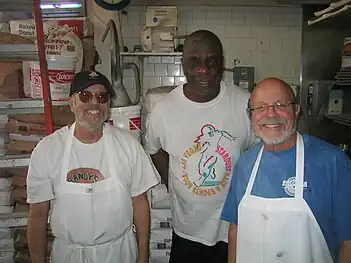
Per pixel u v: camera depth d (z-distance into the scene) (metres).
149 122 1.99
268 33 3.36
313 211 1.44
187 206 1.90
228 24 3.34
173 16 3.01
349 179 1.43
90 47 2.83
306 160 1.46
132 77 3.37
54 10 2.88
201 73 1.75
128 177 1.69
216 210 1.89
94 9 3.27
